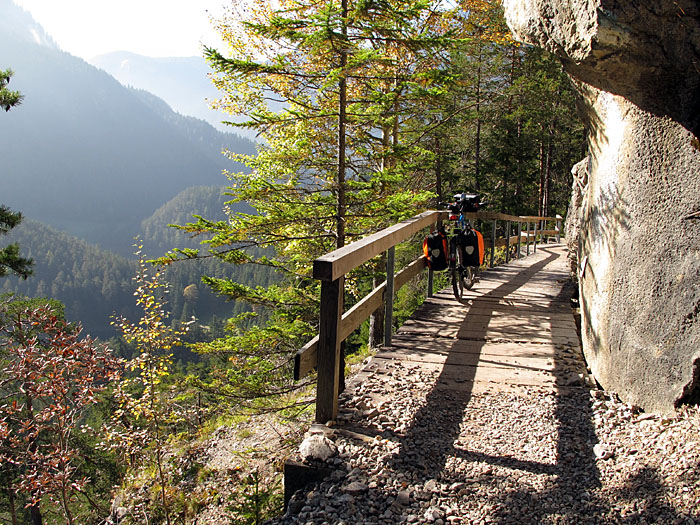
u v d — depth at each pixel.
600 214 4.54
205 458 8.82
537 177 32.09
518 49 26.44
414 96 8.88
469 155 29.81
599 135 4.58
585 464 3.14
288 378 8.62
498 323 6.50
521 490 2.85
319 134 9.90
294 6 10.51
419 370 4.77
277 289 8.96
